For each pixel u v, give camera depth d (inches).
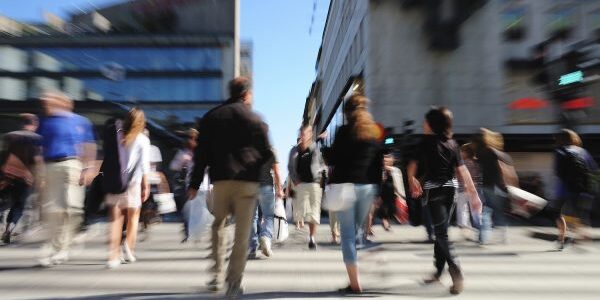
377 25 977.5
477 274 239.3
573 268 259.3
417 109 948.6
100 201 265.3
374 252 205.0
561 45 491.8
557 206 335.9
